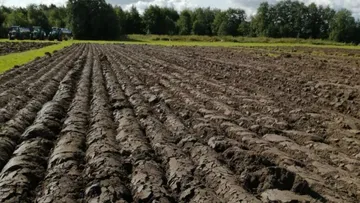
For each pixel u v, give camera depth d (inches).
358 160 324.2
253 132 388.8
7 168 274.1
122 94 556.4
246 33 5167.3
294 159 309.7
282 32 4960.6
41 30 2955.2
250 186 257.6
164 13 5128.0
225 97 554.9
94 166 277.7
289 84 686.5
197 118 417.7
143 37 3705.7
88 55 1300.4
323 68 979.9
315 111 484.4
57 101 483.2
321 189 257.8
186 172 271.4
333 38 4453.7
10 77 742.5
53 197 234.4
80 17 3442.4
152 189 244.5
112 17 3521.2
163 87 646.5
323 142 373.1
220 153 320.8
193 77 749.9
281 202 231.9
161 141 339.9
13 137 351.9
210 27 5260.8
